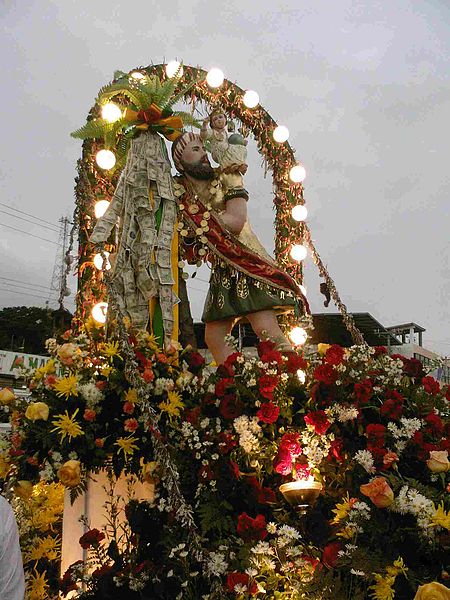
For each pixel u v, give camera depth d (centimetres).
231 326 541
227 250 518
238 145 543
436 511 292
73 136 521
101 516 383
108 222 480
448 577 292
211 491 349
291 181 661
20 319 2969
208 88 622
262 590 300
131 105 545
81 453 355
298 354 433
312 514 336
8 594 238
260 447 361
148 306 482
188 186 536
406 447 351
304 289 643
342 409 362
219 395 366
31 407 347
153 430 327
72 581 345
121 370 368
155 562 344
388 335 1742
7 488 355
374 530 313
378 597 290
